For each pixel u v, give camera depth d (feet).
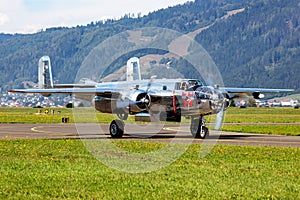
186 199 66.69
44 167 89.45
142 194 69.36
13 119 308.81
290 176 81.82
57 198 67.26
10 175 81.41
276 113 495.82
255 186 74.13
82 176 81.05
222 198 67.36
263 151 113.91
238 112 529.86
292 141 144.87
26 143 130.82
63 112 511.81
